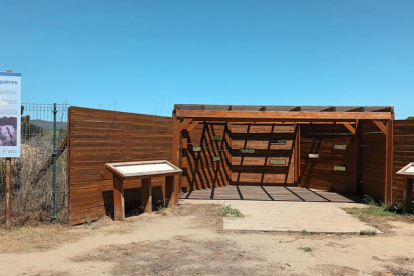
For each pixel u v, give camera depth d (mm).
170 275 4133
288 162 13062
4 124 6117
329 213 8227
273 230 6512
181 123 9617
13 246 5277
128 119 7934
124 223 6957
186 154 11539
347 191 11391
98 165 7172
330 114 9305
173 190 8633
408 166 8156
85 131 6859
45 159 7121
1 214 6582
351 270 4398
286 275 4180
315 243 5691
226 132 13273
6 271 4207
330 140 11984
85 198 6883
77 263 4539
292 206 9133
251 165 13273
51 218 6734
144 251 5109
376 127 9750
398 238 6059
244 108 11742
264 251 5176
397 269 4473
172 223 7055
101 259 4715
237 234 6230
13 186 6996
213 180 12695
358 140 11039
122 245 5426
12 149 6152
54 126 6734
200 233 6270
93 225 6734
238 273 4223
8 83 6152
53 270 4262
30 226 6426
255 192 11562
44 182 7082
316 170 12383
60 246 5332
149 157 8555
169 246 5391
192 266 4453
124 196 7969
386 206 8766
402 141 8750
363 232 6352
